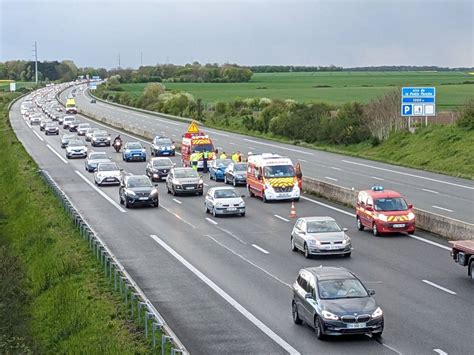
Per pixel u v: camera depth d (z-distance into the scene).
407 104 79.81
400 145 78.31
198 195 55.16
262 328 23.00
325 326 21.14
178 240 38.03
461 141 71.12
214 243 37.09
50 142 99.94
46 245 39.34
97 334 24.17
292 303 24.03
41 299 31.42
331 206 48.44
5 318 29.44
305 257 33.34
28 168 72.06
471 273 28.50
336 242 32.81
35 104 187.38
